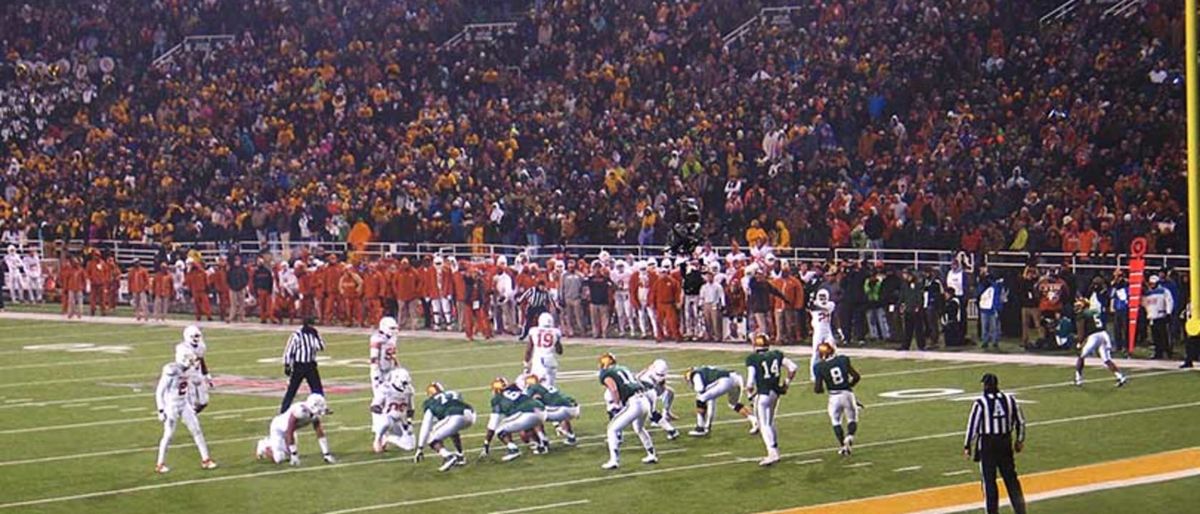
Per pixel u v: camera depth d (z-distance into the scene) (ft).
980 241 120.16
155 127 180.34
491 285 128.77
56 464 74.54
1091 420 80.33
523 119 161.38
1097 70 133.49
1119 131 125.29
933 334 111.75
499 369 107.34
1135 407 83.92
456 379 102.22
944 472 68.74
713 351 115.14
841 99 142.10
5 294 170.50
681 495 65.31
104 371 110.01
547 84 165.68
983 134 131.95
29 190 175.32
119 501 66.08
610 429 71.51
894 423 81.05
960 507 61.82
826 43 152.25
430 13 187.73
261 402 93.97
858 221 127.85
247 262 152.35
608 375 72.13
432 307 135.03
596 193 144.56
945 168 128.36
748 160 143.02
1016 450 59.57
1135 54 133.18
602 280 124.77
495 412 73.82
